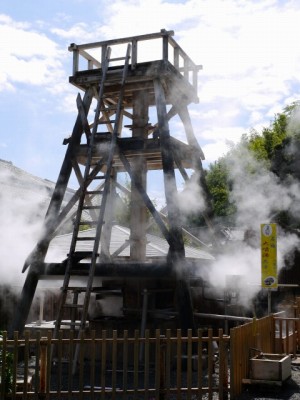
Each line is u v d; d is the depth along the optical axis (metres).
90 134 12.07
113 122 11.73
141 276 10.72
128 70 11.81
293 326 11.56
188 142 12.94
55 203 11.81
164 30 11.61
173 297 12.14
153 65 11.53
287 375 8.76
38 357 7.42
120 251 12.39
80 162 12.65
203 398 8.00
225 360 7.86
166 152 11.14
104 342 7.54
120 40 11.95
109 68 12.14
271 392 8.22
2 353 7.33
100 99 11.70
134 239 12.09
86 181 11.38
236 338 8.13
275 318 10.87
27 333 7.41
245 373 8.48
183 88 12.35
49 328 11.52
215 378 9.35
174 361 10.35
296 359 11.16
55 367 10.16
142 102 12.30
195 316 11.98
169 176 10.95
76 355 9.81
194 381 9.08
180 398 7.59
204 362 10.29
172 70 11.80
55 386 8.72
